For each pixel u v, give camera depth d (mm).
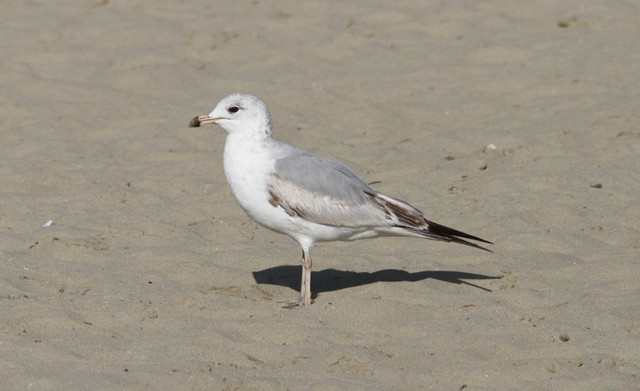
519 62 25062
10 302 11570
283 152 12398
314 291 12820
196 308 11883
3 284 12359
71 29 28344
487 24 28562
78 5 31141
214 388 9445
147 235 14945
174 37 27844
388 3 31141
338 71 25062
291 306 12109
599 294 12398
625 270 13180
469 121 21219
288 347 10656
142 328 11102
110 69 25047
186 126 21188
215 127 21125
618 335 11078
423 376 10000
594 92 22266
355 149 19750
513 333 11078
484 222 15445
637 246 14250
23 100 22797
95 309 11539
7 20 29359
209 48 26906
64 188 17516
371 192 12312
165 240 14773
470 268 13555
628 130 19594
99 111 22266
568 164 18125
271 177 12086
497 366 10211
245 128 12227
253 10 30891
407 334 11180
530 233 14641
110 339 10695
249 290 12750
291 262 13953
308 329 11164
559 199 16266
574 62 24625
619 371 10148
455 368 10172
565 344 10789
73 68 25141
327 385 9656
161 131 20891
